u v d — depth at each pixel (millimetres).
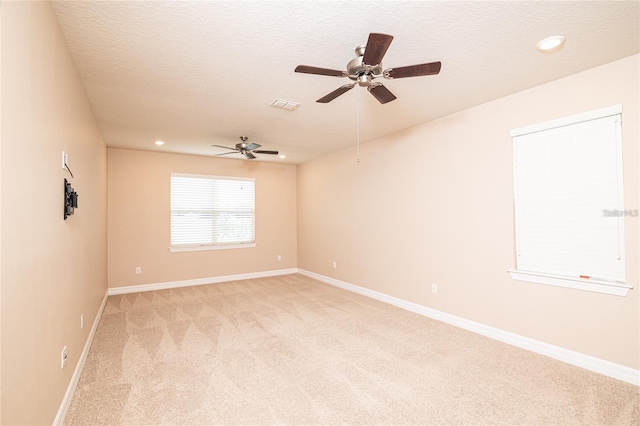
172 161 5598
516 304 2961
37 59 1438
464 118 3408
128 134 4254
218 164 6043
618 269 2350
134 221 5250
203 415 1957
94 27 1871
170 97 2975
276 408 2029
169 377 2414
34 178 1387
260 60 2307
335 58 2295
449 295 3582
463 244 3428
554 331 2695
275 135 4441
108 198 5047
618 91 2342
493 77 2621
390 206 4414
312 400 2115
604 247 2422
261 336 3234
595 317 2459
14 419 1163
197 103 3137
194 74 2514
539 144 2801
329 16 1798
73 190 2174
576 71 2521
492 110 3146
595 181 2463
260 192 6508
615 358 2355
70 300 2105
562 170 2652
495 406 2033
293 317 3838
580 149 2545
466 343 3027
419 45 2129
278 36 2000
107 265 4891
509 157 3012
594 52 2230
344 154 5383
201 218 5883
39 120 1456
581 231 2543
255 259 6418
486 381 2334
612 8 1741
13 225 1163
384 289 4523
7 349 1105
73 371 2205
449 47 2154
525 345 2885
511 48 2170
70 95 2141
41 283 1480
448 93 2951
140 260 5285
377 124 3934
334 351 2873
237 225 6254
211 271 5926
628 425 1837
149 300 4652
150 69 2418
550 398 2111
